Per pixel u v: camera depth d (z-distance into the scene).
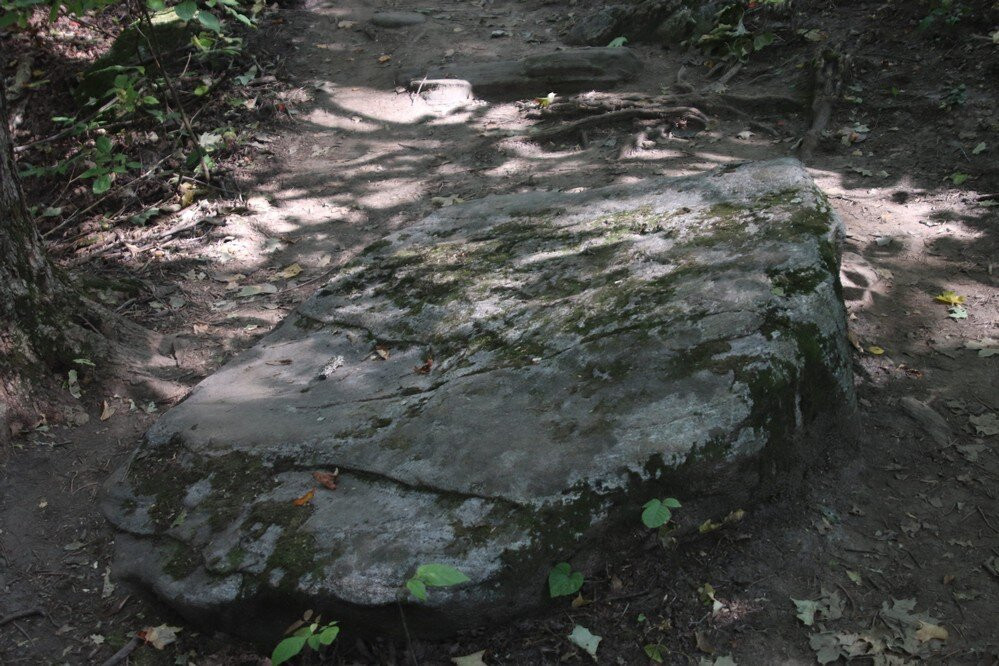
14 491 3.44
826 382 3.12
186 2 4.47
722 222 3.74
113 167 5.60
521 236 4.14
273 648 2.77
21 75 6.91
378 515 2.77
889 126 5.87
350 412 3.25
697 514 2.88
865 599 2.78
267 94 7.03
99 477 3.52
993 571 2.83
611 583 2.81
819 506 3.10
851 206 5.11
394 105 6.91
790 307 3.14
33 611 2.97
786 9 7.06
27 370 3.76
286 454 3.11
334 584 2.60
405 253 4.28
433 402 3.14
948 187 5.18
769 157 5.76
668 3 7.38
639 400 2.91
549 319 3.44
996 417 3.46
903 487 3.19
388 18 8.20
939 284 4.32
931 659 2.58
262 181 6.06
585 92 6.84
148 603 2.98
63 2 4.44
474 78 6.97
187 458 3.24
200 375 4.12
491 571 2.55
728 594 2.82
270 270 5.10
